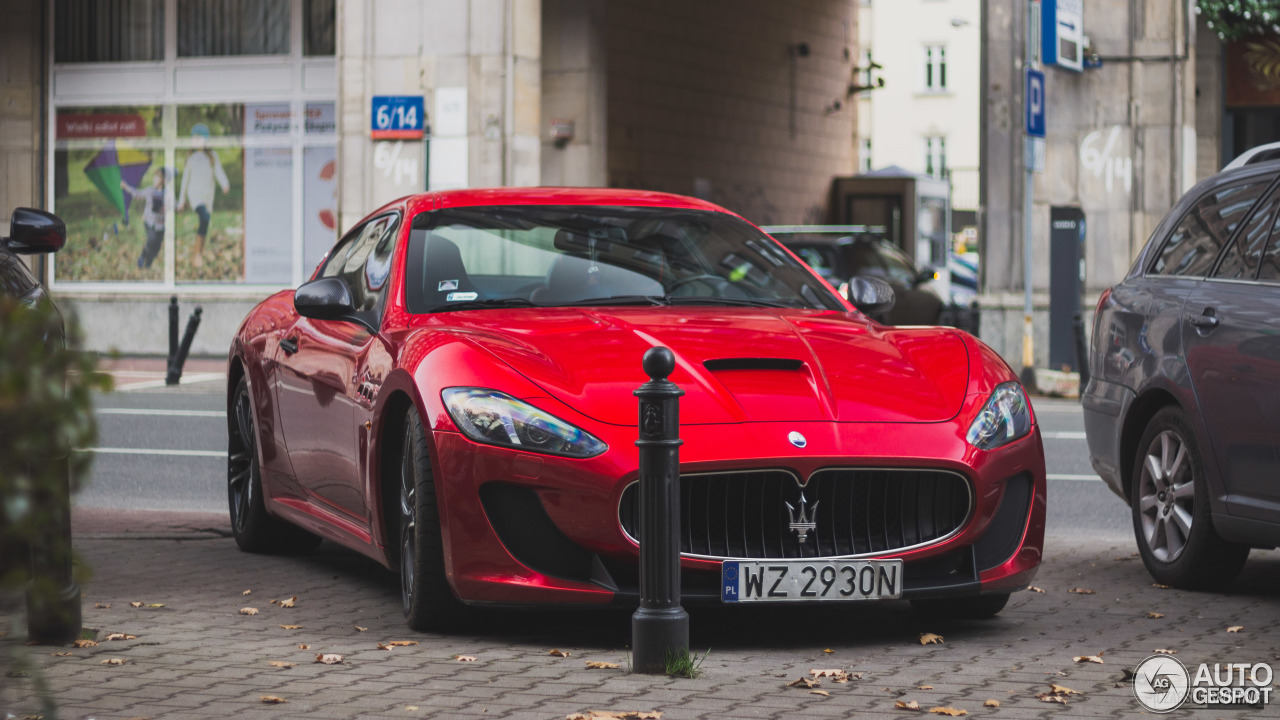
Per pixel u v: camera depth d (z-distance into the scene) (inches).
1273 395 229.0
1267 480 231.0
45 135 954.7
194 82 936.3
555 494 189.5
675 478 181.3
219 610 225.3
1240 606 235.0
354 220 815.7
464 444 193.9
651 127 994.7
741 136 1131.9
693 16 1052.5
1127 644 203.3
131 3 942.4
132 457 451.5
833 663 189.6
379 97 805.9
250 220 930.7
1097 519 348.5
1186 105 764.6
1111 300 282.8
